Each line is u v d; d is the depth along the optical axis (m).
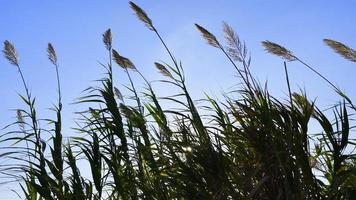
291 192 5.14
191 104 6.38
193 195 5.49
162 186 6.25
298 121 5.40
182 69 6.89
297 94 5.77
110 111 7.16
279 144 5.34
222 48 6.23
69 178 6.93
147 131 6.96
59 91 7.49
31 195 7.43
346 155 5.29
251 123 5.58
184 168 5.54
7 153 7.04
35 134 7.34
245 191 5.35
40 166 6.96
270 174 5.30
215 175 5.42
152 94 7.07
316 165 5.88
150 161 6.43
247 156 5.62
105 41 8.30
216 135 5.72
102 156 6.66
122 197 6.64
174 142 5.86
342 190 5.22
